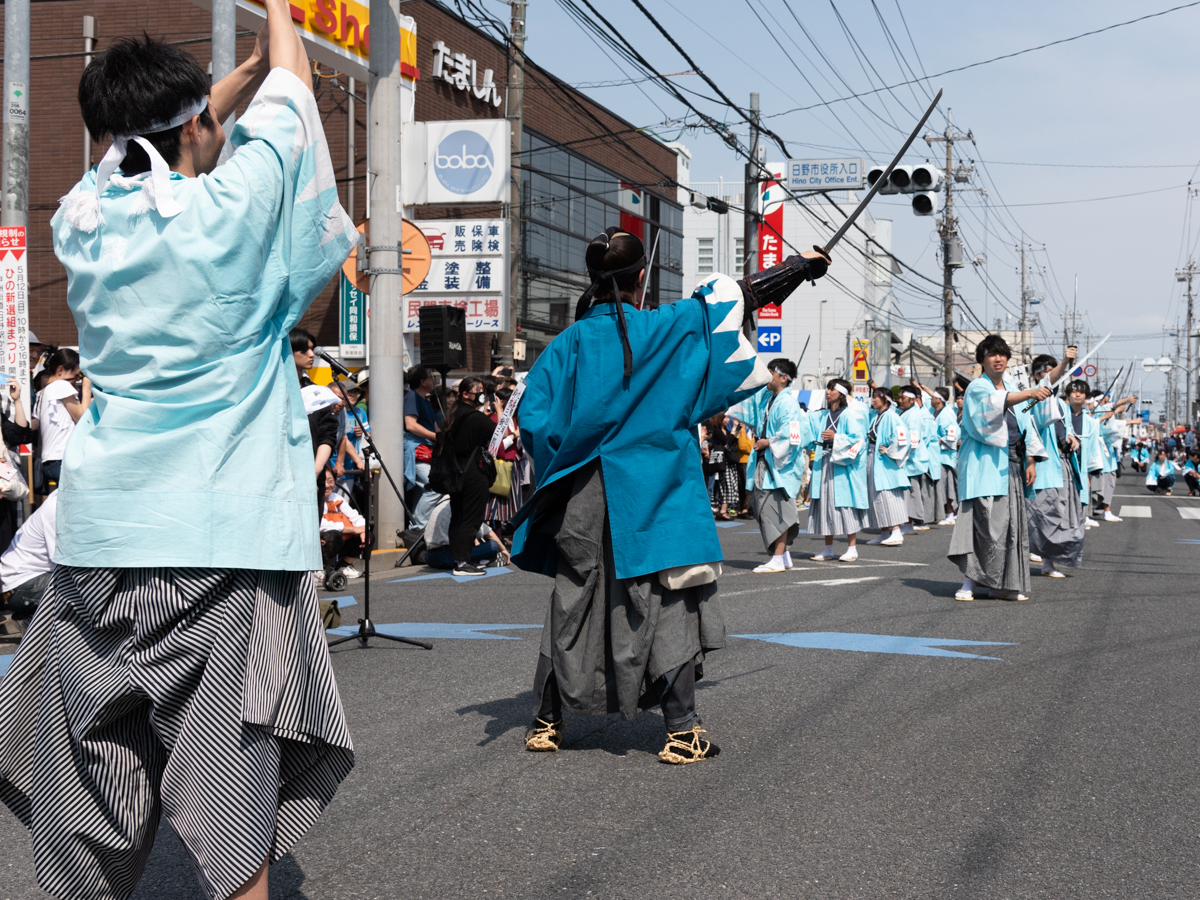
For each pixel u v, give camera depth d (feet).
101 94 6.80
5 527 23.34
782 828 11.05
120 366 6.69
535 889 9.55
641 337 12.94
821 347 177.68
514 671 18.42
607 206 92.53
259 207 6.72
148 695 6.64
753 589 29.19
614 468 12.84
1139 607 26.08
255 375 6.90
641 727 15.06
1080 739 14.32
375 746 13.93
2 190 28.99
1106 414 57.93
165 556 6.51
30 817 7.06
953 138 118.62
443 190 52.42
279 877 9.80
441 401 41.09
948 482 55.47
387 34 35.86
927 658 19.54
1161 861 10.25
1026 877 9.85
